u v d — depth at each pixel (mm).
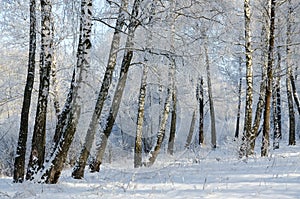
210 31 13656
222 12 12523
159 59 13211
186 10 12109
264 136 15633
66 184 8891
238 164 11328
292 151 19328
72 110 9180
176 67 12820
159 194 6918
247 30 15508
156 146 15352
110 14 11258
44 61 10562
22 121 11156
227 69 26594
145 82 15773
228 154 17516
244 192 6570
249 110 15430
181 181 8445
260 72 20688
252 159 13094
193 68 12672
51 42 10758
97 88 14953
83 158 10805
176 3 11766
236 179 8148
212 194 6559
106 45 13523
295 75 24562
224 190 6875
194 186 7344
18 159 10977
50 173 8977
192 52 12594
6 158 23484
